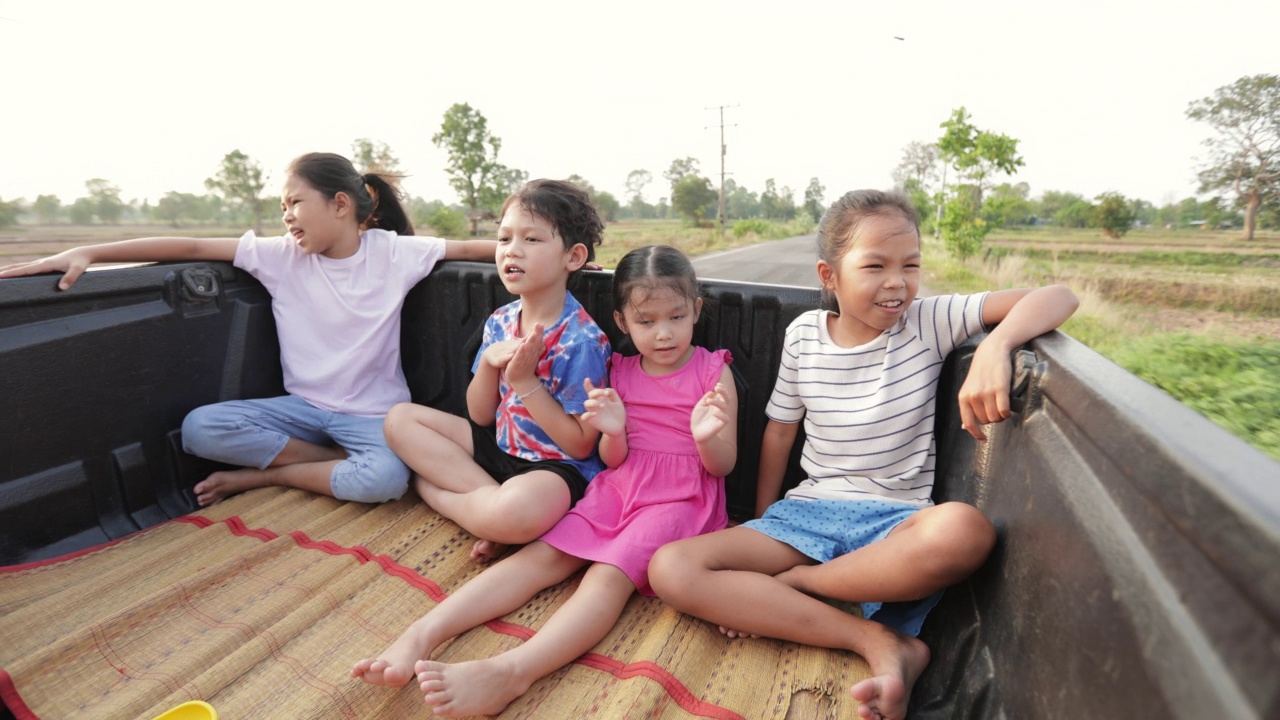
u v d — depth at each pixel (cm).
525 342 150
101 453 166
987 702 97
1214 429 61
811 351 151
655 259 153
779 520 142
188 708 111
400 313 204
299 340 196
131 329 168
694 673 121
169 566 152
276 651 127
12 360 148
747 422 170
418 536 164
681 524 145
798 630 125
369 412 194
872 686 107
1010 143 1483
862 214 132
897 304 132
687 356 166
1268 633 43
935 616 123
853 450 145
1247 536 45
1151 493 60
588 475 163
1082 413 80
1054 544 83
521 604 140
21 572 148
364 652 127
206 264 183
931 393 139
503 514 144
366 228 206
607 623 130
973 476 124
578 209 168
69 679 119
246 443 179
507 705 115
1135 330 421
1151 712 56
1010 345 111
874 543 122
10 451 150
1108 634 66
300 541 162
